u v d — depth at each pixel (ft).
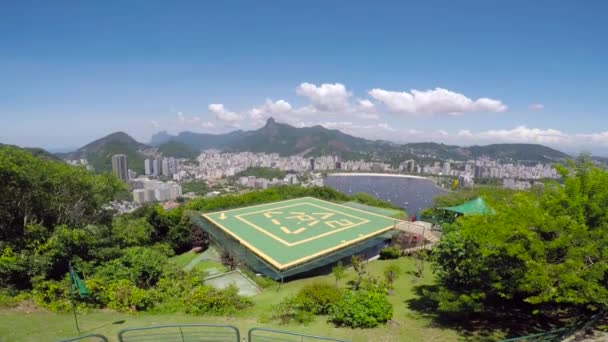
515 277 34.14
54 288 48.62
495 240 32.76
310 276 79.30
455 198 116.67
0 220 70.13
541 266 29.73
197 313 48.62
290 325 44.32
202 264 96.12
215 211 134.21
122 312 47.44
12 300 46.34
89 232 71.26
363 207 155.84
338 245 91.45
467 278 41.88
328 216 126.11
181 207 143.64
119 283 52.37
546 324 39.32
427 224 114.42
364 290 54.03
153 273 59.36
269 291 67.36
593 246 29.45
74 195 81.66
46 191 74.79
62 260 59.36
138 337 38.22
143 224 105.09
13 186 67.31
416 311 48.96
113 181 90.94
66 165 80.53
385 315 43.32
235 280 76.13
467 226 38.14
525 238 33.04
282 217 124.06
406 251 93.04
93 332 38.83
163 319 45.19
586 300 29.01
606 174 33.22
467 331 39.68
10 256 53.88
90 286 49.47
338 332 41.27
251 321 46.09
